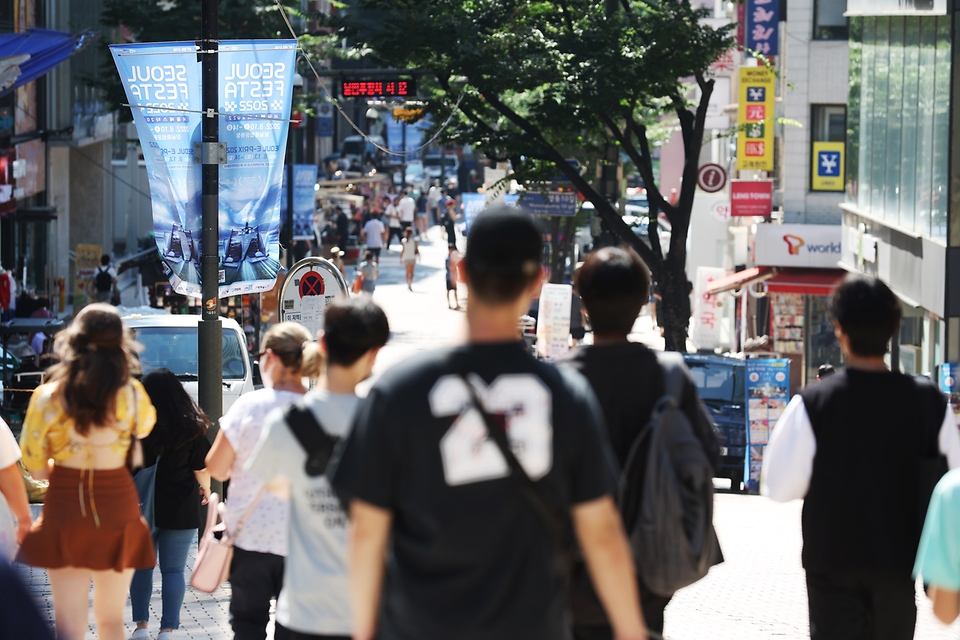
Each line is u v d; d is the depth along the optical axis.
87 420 12.34
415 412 6.21
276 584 12.19
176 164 22.52
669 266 51.12
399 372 6.32
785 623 16.94
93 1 69.44
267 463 9.94
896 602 10.31
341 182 105.94
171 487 15.52
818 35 63.28
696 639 15.98
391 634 6.36
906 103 44.41
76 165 75.38
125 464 12.94
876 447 10.16
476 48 44.16
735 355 66.62
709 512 8.67
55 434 12.53
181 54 22.28
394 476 6.25
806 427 10.26
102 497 12.61
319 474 9.82
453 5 45.88
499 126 51.81
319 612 9.86
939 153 38.97
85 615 12.89
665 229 96.81
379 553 6.33
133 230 87.56
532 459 6.25
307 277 26.38
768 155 62.78
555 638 6.32
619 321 9.22
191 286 22.67
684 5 46.00
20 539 13.09
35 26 56.41
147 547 13.01
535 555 6.28
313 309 26.41
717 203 74.75
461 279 6.80
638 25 45.84
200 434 15.40
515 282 6.44
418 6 45.38
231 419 11.94
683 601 18.55
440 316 73.56
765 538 25.53
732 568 21.47
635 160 50.38
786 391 38.50
